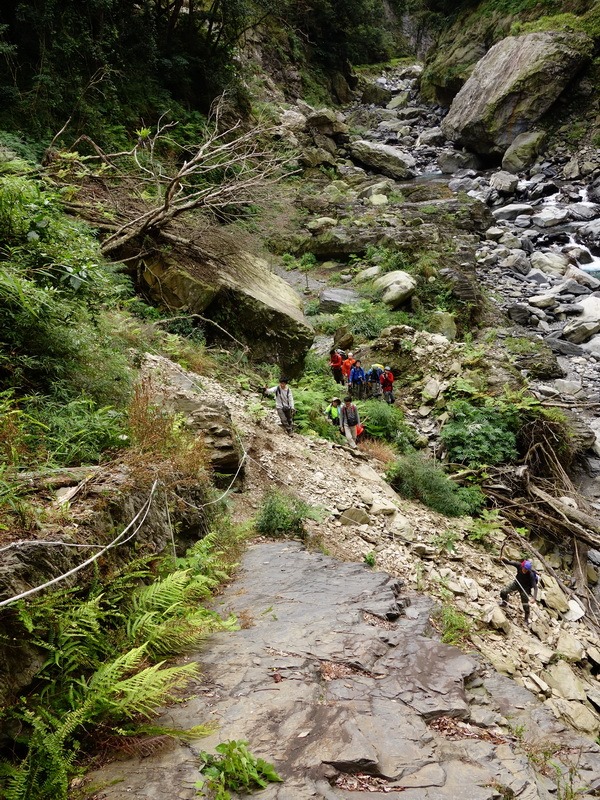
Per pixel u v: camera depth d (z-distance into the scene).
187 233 14.05
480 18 42.69
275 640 4.84
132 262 13.19
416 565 9.05
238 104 29.12
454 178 35.62
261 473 9.41
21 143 15.80
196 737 3.48
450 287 21.00
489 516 11.80
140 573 4.30
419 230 24.33
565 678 8.05
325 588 6.13
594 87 34.91
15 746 3.16
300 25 44.78
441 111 43.88
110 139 18.97
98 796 2.96
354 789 3.29
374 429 13.66
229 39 28.20
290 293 17.34
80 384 6.46
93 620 3.64
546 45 35.06
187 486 6.45
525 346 18.75
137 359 9.49
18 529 3.76
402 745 3.71
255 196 17.00
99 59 20.05
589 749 4.48
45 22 18.23
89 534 4.10
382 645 5.00
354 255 24.08
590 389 17.12
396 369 16.56
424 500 11.59
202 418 8.59
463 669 4.88
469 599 8.88
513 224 28.84
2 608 3.15
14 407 5.69
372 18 52.97
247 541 7.57
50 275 6.38
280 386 11.39
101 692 3.31
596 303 21.27
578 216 28.33
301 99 41.50
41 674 3.43
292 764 3.35
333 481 10.30
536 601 9.77
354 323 18.84
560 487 13.16
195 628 4.63
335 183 32.16
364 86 49.31
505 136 35.72
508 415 13.88
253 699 3.92
